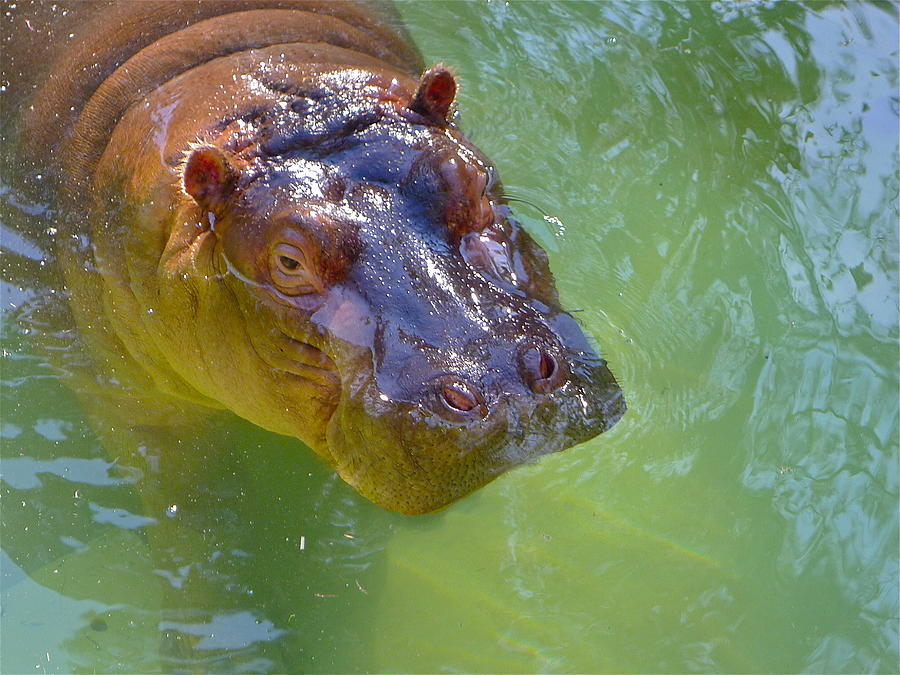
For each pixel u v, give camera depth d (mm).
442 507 11344
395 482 11414
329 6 19078
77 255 15914
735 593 13945
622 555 14492
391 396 11141
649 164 19281
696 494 15008
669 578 14180
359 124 13180
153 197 14227
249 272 12445
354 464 11836
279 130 13258
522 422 10789
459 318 11375
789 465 15156
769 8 22547
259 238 12242
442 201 12188
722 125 20094
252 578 14227
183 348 14102
